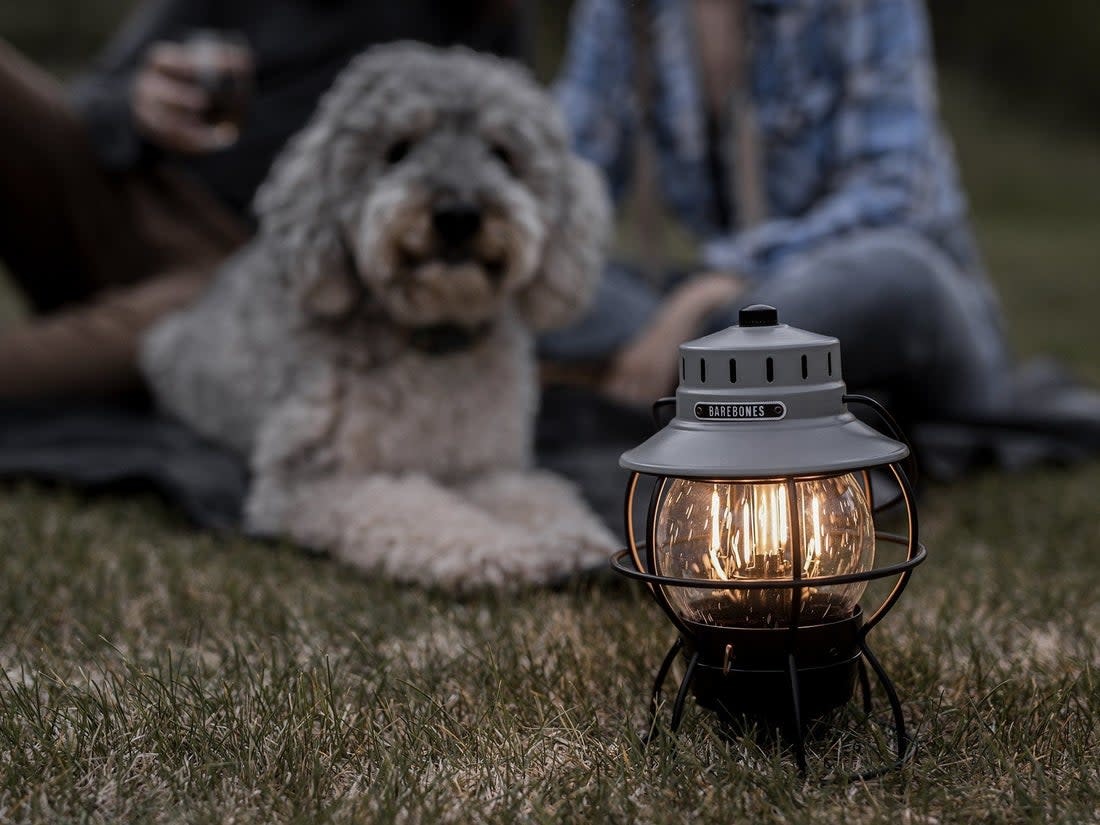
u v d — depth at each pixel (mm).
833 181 3826
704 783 1478
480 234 2613
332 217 2748
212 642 2121
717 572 1520
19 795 1448
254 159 4289
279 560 2617
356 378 2803
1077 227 15992
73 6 19438
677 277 4441
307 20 4254
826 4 3812
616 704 1776
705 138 4129
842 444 1423
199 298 3684
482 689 1808
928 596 2314
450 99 2766
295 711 1682
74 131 3951
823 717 1627
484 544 2422
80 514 3018
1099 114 22750
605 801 1417
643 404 3719
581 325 3980
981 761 1526
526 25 4578
